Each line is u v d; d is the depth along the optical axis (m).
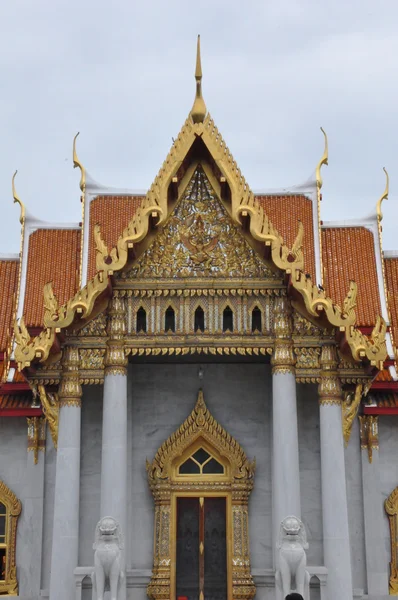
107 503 31.59
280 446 32.06
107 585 30.44
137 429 35.72
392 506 40.41
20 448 41.19
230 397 35.88
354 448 38.62
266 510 35.00
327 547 31.48
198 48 34.03
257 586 34.28
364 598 36.41
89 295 32.62
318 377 33.03
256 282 33.53
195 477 35.19
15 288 48.72
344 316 32.41
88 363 33.22
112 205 50.22
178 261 33.84
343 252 49.16
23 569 39.56
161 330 33.34
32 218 50.19
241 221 33.38
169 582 33.94
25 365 31.92
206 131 33.56
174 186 33.50
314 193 50.47
